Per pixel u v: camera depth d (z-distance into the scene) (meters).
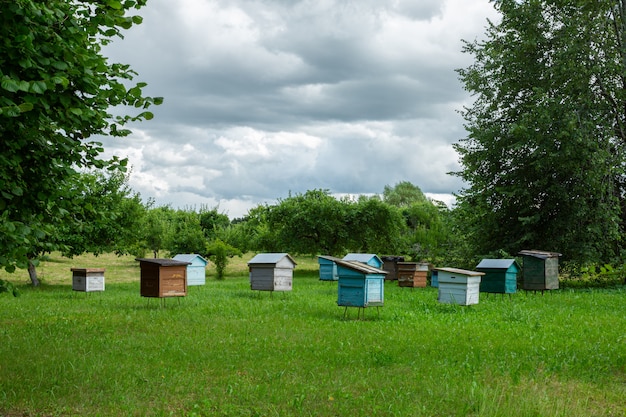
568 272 28.05
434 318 14.35
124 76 7.85
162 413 6.21
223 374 8.09
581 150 25.64
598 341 10.88
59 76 6.13
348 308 16.39
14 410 6.31
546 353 9.67
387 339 10.97
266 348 10.02
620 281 28.38
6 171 6.87
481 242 30.17
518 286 26.64
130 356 9.18
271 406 6.50
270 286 19.42
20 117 6.52
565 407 6.43
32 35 6.26
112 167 7.98
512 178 28.91
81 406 6.50
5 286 6.93
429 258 36.91
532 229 28.75
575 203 26.84
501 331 12.14
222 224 52.75
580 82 26.41
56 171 7.54
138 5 7.53
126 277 33.59
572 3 27.52
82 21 7.02
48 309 16.06
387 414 6.29
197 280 24.09
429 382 7.59
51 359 8.77
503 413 6.23
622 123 28.08
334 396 6.93
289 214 40.84
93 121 7.18
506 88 29.31
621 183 28.75
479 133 29.80
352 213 39.94
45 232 7.70
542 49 28.72
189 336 11.24
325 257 26.20
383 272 14.11
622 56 27.02
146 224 38.62
